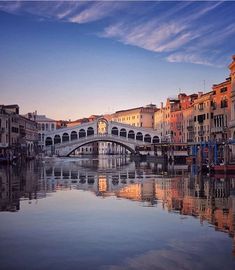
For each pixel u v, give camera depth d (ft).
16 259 40.24
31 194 90.33
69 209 68.74
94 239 47.73
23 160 276.82
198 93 309.22
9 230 52.47
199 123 274.77
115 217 61.26
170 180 129.08
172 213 64.69
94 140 360.28
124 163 272.92
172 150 275.80
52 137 383.04
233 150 188.55
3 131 262.26
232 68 198.39
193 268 37.29
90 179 134.10
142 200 80.23
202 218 60.29
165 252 42.22
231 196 86.22
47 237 48.78
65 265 38.42
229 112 227.61
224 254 41.32
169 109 376.48
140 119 490.49
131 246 44.62
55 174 157.48
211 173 151.64
